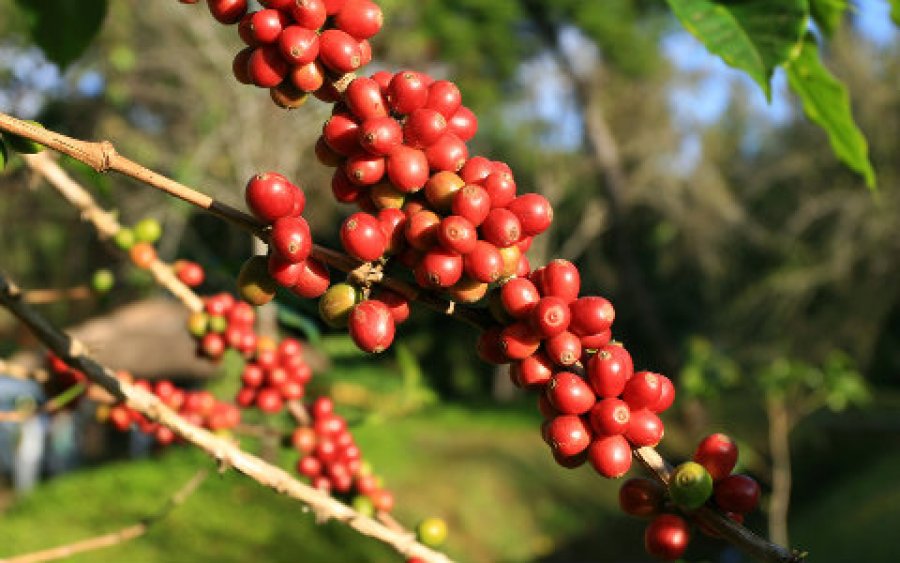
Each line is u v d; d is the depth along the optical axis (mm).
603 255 23531
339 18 1124
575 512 12258
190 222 13789
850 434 14977
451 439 13789
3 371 1849
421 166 1084
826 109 1552
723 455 1038
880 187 16500
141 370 11148
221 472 1296
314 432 1791
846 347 16812
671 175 20766
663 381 1095
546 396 1096
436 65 15461
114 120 13352
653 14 16891
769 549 983
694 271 22484
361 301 1107
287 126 12562
